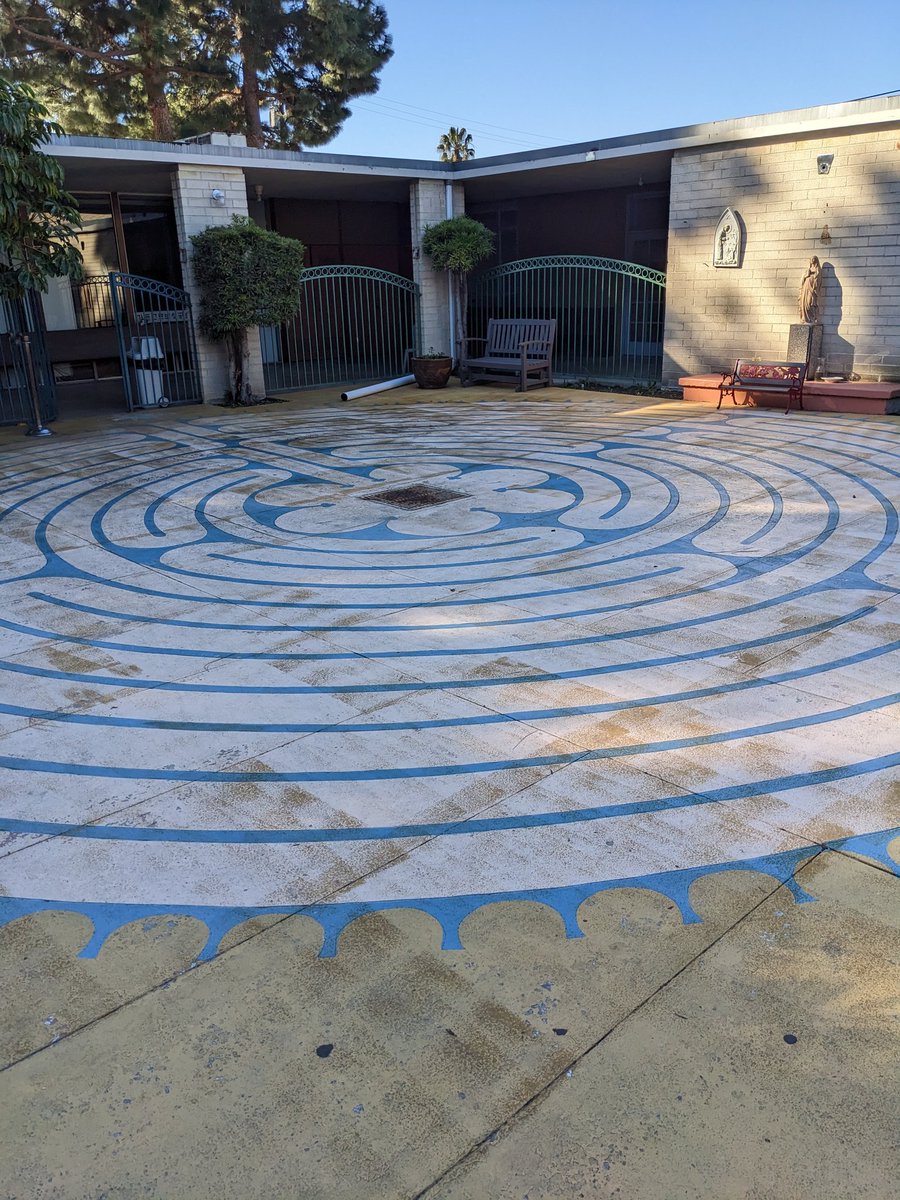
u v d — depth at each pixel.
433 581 6.05
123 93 25.53
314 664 4.80
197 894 3.05
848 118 11.88
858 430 11.02
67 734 4.13
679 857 3.17
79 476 9.69
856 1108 2.23
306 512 7.91
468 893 3.02
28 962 2.78
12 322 13.30
